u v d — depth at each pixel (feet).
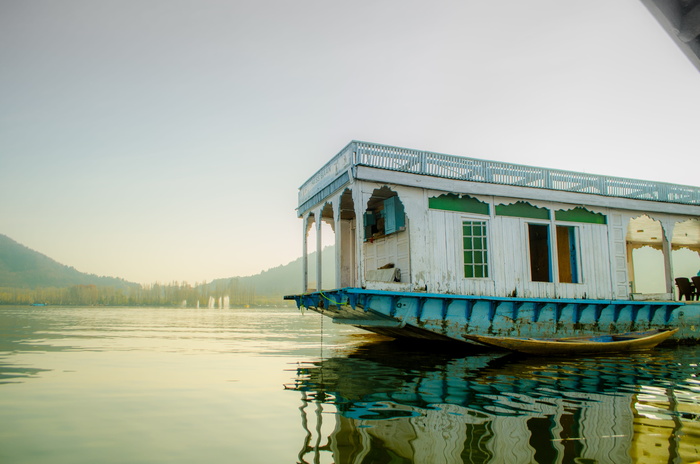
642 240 74.02
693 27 9.11
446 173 44.50
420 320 41.14
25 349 50.44
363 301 38.83
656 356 41.32
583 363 36.65
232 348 52.75
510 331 44.47
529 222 47.50
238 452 16.06
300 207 58.95
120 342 60.95
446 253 43.42
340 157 44.70
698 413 20.85
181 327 106.11
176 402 23.82
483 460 15.02
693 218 56.08
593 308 48.44
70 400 24.45
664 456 15.48
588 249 49.62
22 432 18.69
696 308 53.67
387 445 16.52
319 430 18.44
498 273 45.11
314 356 43.80
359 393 25.40
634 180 53.36
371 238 53.98
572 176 50.21
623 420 19.67
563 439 17.16
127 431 18.75
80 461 15.44
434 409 21.53
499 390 25.86
